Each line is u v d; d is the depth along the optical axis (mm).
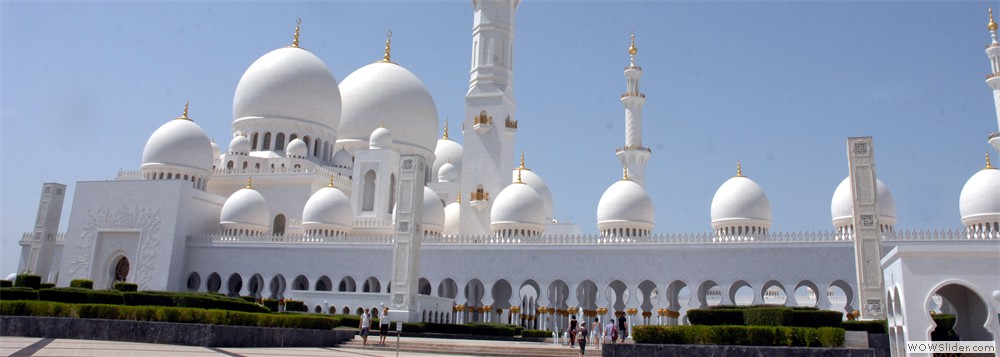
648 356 30125
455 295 71938
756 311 36469
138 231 68625
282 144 79938
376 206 73500
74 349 26359
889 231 56375
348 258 65312
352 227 70750
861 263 44531
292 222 72125
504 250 61469
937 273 26188
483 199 67125
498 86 70188
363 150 77875
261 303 57594
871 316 43500
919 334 25922
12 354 24109
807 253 53750
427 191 69375
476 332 49312
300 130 80625
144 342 31672
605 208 64375
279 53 84125
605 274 58375
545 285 59656
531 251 60750
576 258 59438
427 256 63500
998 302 25266
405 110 84750
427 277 63062
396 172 76938
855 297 51812
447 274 62531
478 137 69188
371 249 64750
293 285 66500
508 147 70188
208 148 75312
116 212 70062
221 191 77375
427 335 47781
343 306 58250
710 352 29781
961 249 26062
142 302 41531
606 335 41719
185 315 33812
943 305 49438
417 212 55125
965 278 25828
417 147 84938
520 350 37031
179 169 72688
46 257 71875
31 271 70750
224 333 31484
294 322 36656
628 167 73125
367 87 85812
